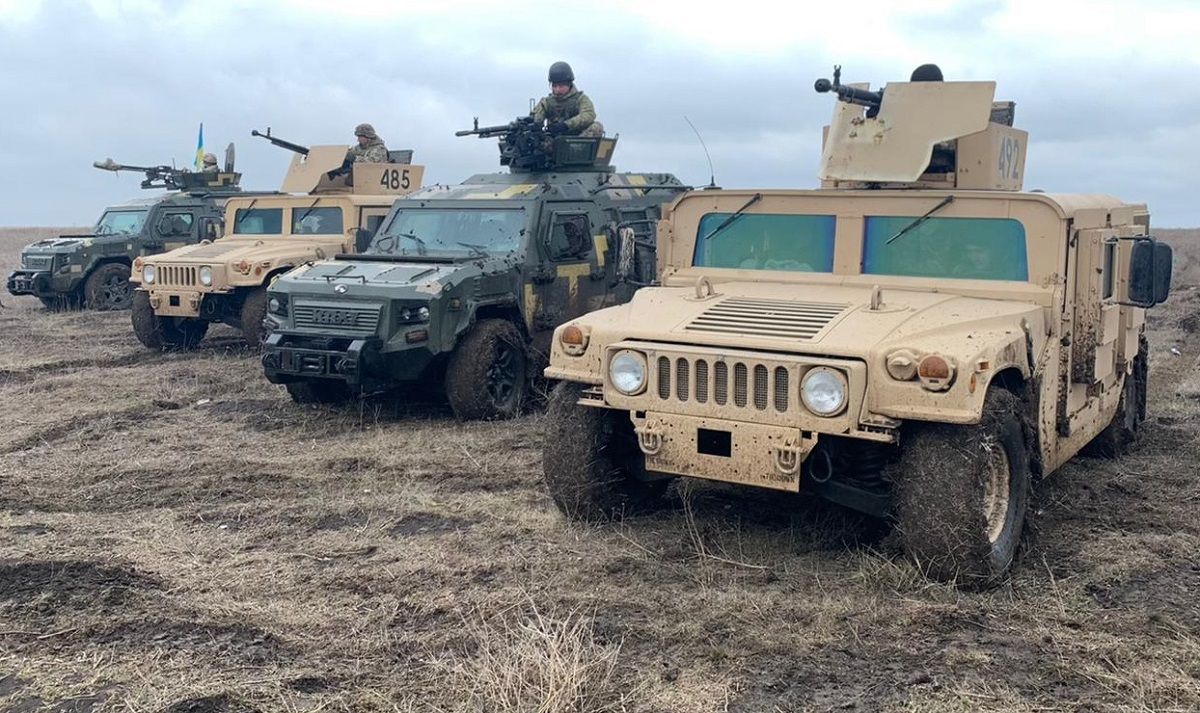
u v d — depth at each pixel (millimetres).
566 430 5730
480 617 4605
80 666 4164
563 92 11312
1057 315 5539
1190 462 7375
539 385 9711
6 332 14930
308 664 4180
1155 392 9938
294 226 13406
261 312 12148
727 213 6305
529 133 10805
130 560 5375
